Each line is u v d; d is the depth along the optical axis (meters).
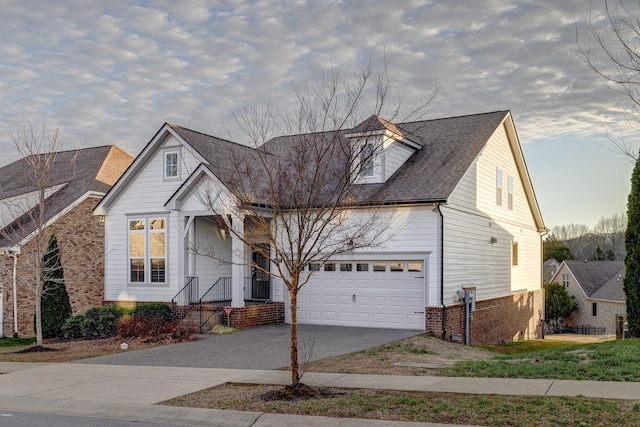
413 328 20.56
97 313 21.33
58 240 24.69
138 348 17.56
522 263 29.55
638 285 19.17
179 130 23.06
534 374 11.39
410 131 25.53
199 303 22.31
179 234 22.30
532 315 30.94
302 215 11.91
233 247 21.11
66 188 26.89
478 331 23.02
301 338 18.61
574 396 9.40
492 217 25.19
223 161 21.94
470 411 8.85
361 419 8.80
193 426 9.20
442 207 20.16
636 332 19.19
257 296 23.67
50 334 21.39
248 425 8.98
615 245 92.25
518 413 8.61
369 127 14.09
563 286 55.22
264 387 11.34
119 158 30.27
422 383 11.07
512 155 28.14
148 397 10.91
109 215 25.05
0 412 10.51
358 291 21.55
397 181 21.64
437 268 20.05
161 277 23.84
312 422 8.82
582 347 15.19
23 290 23.70
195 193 20.66
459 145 23.41
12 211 25.17
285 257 11.42
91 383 12.48
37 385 12.53
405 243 20.52
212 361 14.85
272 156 17.17
